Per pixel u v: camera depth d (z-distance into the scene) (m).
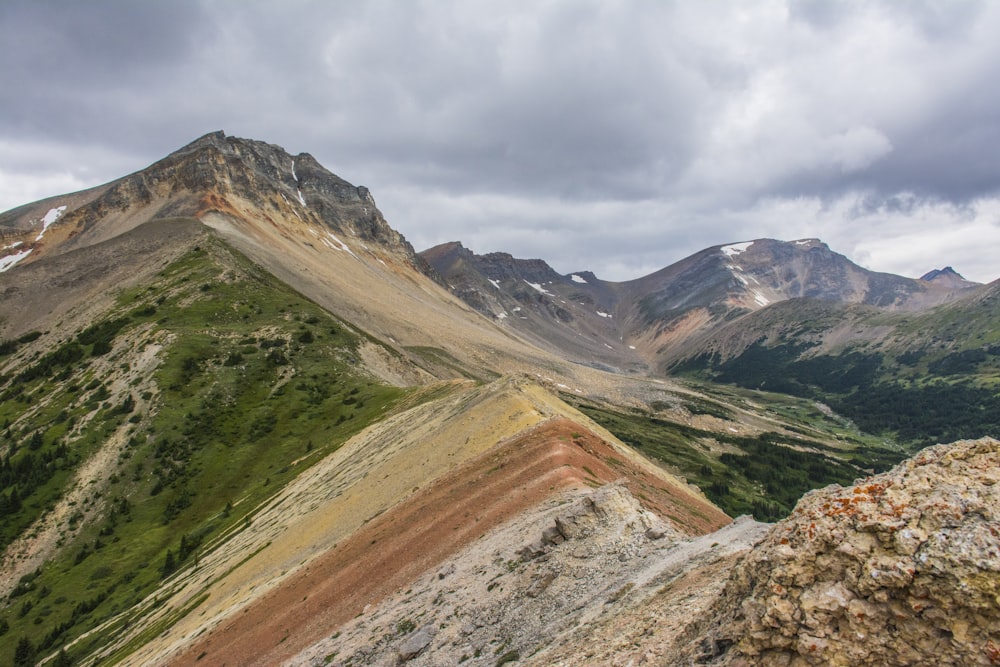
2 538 127.12
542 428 63.03
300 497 101.12
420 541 51.81
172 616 78.50
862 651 14.42
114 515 133.50
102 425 158.62
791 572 16.31
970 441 17.09
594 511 38.75
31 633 102.06
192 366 179.75
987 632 13.18
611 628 24.95
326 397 169.75
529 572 36.59
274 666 44.59
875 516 15.87
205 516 128.75
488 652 31.45
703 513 56.38
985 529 14.28
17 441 157.38
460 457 69.12
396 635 38.38
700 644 18.30
